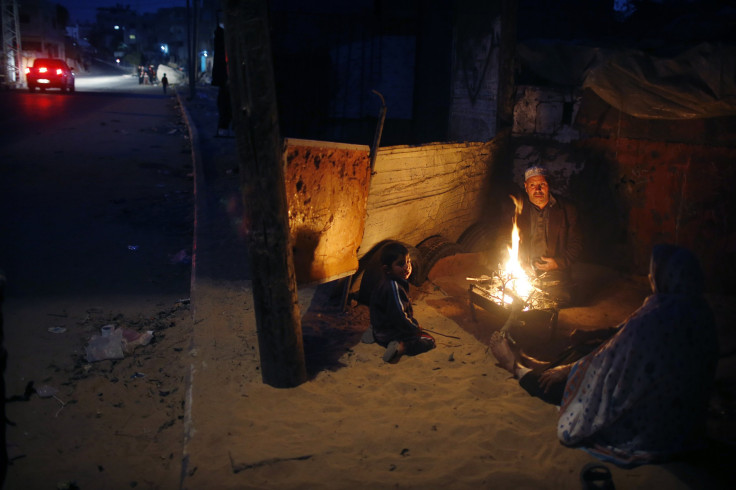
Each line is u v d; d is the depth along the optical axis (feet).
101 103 76.79
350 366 14.19
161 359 15.99
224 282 19.38
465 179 21.91
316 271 14.65
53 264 22.71
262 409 12.13
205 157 42.06
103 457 11.71
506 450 10.83
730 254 19.24
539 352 15.33
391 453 10.71
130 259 23.90
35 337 16.80
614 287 20.67
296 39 31.73
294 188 13.20
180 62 249.75
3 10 121.70
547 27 28.32
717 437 11.07
